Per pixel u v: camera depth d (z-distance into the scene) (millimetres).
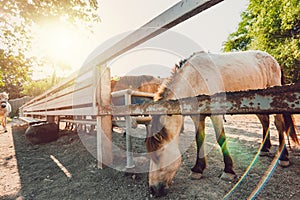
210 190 1378
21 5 3611
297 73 6113
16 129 6254
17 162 2328
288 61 6141
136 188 1450
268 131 2211
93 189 1477
